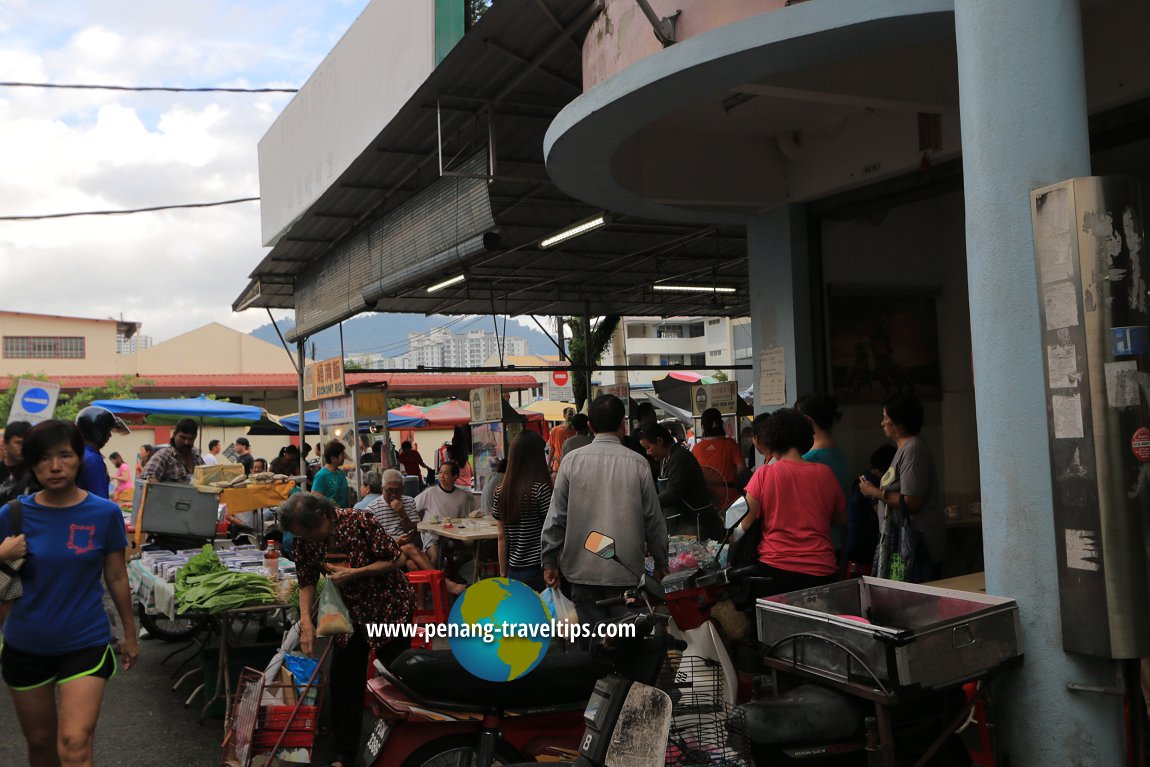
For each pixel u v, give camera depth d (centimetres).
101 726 610
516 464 652
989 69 404
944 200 779
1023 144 397
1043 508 390
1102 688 374
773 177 837
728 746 362
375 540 501
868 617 425
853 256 837
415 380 3778
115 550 429
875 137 745
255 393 3959
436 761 401
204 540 869
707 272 1852
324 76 1173
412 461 2066
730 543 509
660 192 788
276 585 605
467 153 1028
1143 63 552
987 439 407
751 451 1550
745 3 554
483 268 1736
